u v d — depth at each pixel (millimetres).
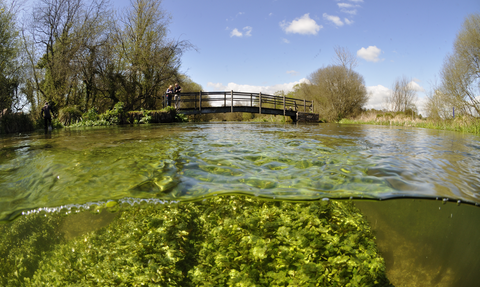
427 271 2238
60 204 2152
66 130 9602
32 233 2062
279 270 1912
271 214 2203
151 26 19312
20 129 10070
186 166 3133
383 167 3182
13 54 13445
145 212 2248
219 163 3279
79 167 3123
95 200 2189
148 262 1995
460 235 2363
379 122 19469
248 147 4410
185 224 2244
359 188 2463
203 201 2293
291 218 2178
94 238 2162
